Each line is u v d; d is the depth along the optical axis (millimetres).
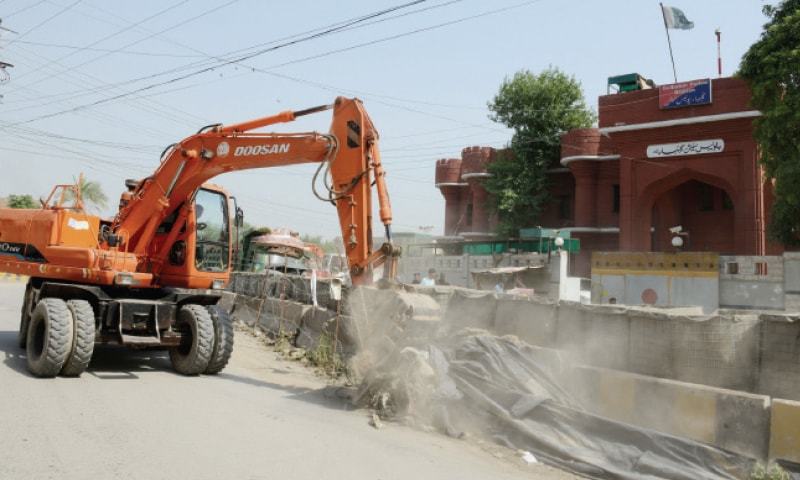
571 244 27156
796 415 5141
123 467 4641
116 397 7082
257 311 16406
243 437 5676
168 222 10125
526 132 33938
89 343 8117
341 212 8180
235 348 12727
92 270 8836
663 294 21203
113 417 6117
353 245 8047
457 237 37344
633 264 21953
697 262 20609
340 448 5523
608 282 22438
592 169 30594
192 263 9820
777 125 17625
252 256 24125
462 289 9070
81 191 9844
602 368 6773
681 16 27844
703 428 5676
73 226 9453
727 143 23078
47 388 7320
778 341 6027
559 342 7629
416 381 6781
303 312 13156
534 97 34000
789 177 17203
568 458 5574
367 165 8055
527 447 5910
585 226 30500
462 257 28828
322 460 5125
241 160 8805
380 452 5488
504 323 8258
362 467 5020
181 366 9172
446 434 6344
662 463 5297
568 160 30672
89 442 5223
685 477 5109
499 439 6105
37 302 9297
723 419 5570
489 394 6492
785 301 18797
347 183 8102
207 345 9031
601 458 5543
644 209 25156
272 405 7215
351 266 8086
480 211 36156
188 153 9102
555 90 33688
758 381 6109
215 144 9047
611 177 30375
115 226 9867
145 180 9664
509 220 33125
